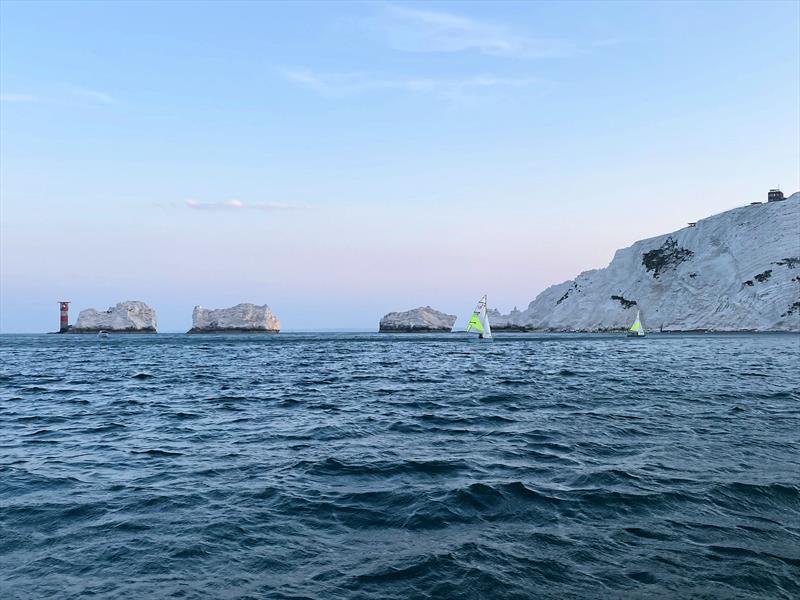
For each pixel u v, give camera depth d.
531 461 12.70
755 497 9.93
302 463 12.69
